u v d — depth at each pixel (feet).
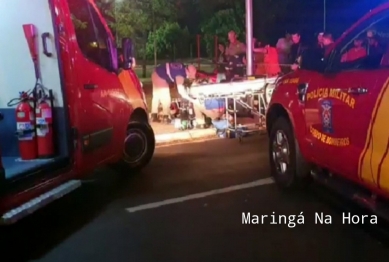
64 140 18.47
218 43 52.16
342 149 16.07
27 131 18.13
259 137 32.91
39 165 17.20
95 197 21.31
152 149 25.04
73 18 19.36
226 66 41.78
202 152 29.22
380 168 13.97
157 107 38.34
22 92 18.54
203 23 55.77
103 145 20.62
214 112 34.24
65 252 15.92
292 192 20.61
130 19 49.83
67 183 18.30
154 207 19.74
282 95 20.38
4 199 15.03
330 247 15.52
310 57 18.60
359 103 15.06
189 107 35.22
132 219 18.56
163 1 52.80
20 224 18.42
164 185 22.65
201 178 23.50
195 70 37.40
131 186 22.76
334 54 17.22
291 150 20.13
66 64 18.24
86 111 19.17
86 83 19.30
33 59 18.28
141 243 16.37
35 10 18.11
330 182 17.65
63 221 18.63
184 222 18.02
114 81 21.77
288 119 20.26
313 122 18.02
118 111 21.93
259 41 54.29
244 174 23.84
